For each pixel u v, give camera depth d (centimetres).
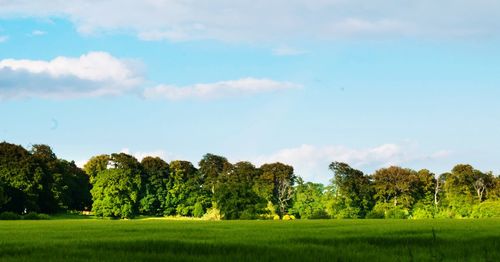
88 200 14200
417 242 2416
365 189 12850
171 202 13750
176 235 3055
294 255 1883
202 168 15062
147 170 13688
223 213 10056
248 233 3269
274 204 13675
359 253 1925
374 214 11775
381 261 1736
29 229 3962
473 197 12888
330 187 12838
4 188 10488
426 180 13512
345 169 12812
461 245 2203
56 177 12488
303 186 13100
